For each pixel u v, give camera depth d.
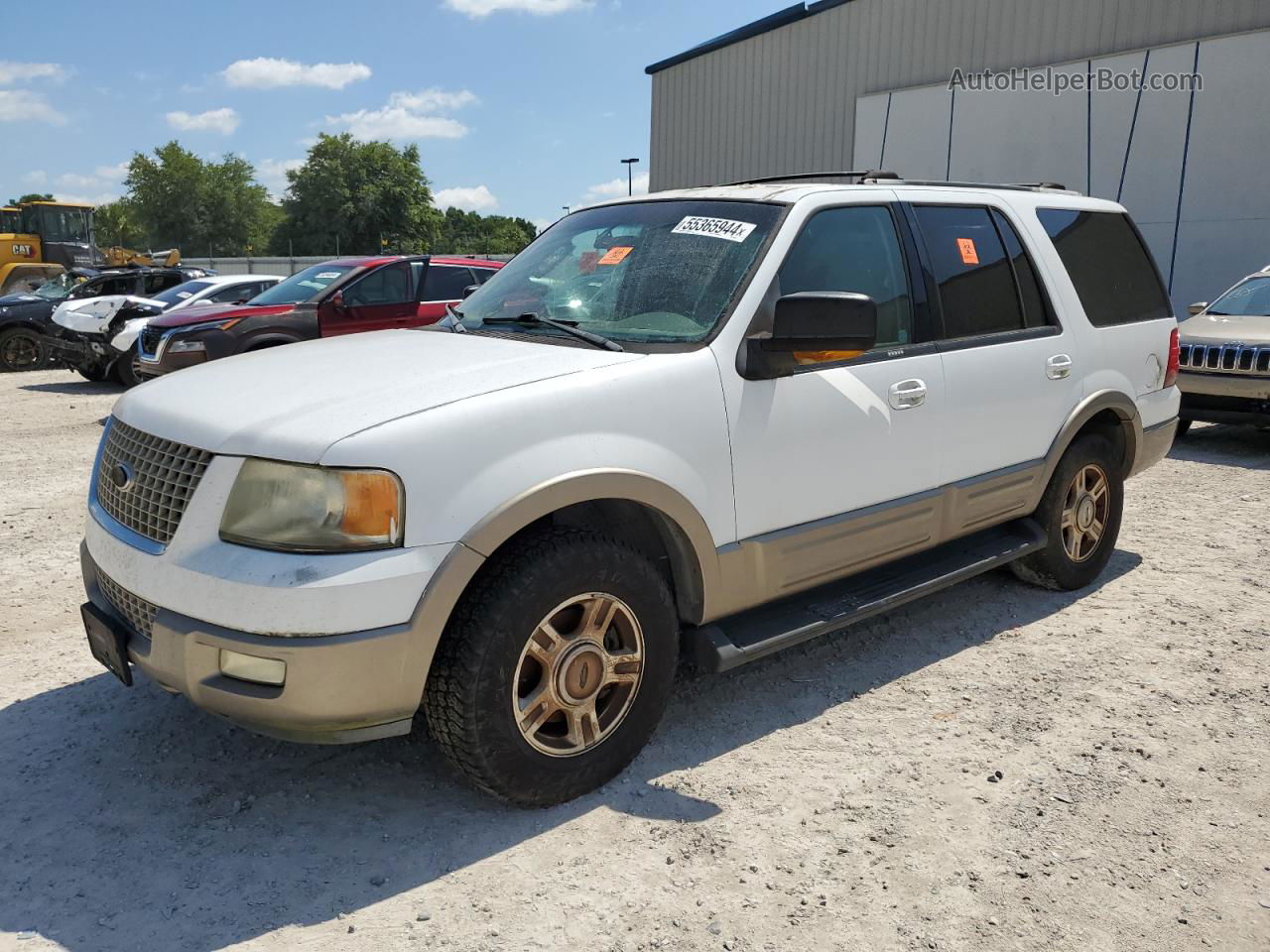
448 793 3.06
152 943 2.37
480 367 3.00
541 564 2.75
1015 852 2.76
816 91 19.06
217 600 2.50
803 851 2.76
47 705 3.69
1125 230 5.13
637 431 2.94
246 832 2.85
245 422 2.67
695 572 3.16
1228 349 8.38
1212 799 3.03
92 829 2.87
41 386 14.58
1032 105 15.48
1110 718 3.58
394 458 2.52
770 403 3.28
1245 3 12.92
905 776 3.17
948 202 4.13
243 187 91.81
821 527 3.46
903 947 2.37
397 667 2.54
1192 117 13.62
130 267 17.81
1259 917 2.48
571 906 2.52
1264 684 3.86
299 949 2.35
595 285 3.61
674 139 22.64
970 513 4.06
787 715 3.61
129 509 2.87
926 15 16.89
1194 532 6.05
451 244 96.56
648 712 3.10
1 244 23.42
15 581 5.18
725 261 3.40
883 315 3.72
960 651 4.21
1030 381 4.26
